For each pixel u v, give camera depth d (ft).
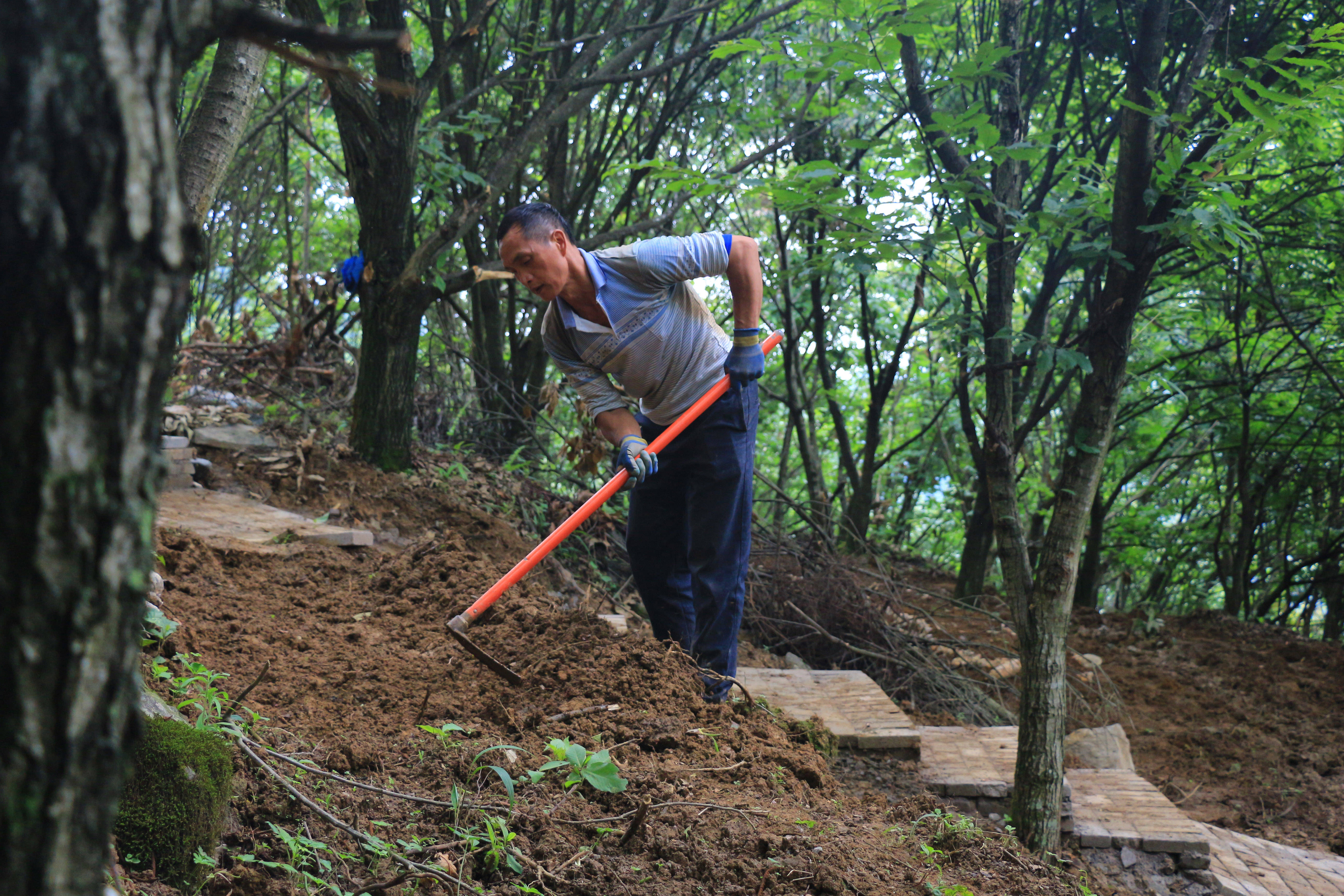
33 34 2.34
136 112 2.46
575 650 10.78
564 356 11.84
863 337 27.58
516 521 20.06
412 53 21.49
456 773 7.74
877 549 29.71
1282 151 21.44
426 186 20.44
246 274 31.50
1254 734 19.33
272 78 28.99
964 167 11.48
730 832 7.40
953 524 38.99
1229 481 29.91
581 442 19.84
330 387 22.77
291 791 6.55
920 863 7.95
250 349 22.72
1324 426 27.61
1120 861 10.73
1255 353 28.12
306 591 13.26
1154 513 32.83
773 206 14.25
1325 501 30.22
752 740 9.75
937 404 34.88
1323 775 18.03
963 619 24.58
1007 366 10.96
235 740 7.12
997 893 7.97
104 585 2.52
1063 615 10.38
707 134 28.27
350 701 9.55
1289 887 12.09
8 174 2.33
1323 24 16.85
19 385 2.35
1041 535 30.01
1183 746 19.24
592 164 25.99
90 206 2.39
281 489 18.58
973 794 11.37
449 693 9.96
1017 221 12.00
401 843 6.54
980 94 19.36
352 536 16.01
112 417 2.49
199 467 18.26
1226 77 9.89
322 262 36.55
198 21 2.63
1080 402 10.60
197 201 9.32
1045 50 18.62
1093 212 11.83
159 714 6.77
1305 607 32.71
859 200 13.33
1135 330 27.96
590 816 7.40
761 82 26.73
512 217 10.57
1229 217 9.53
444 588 12.99
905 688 19.04
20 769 2.43
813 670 18.61
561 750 7.28
